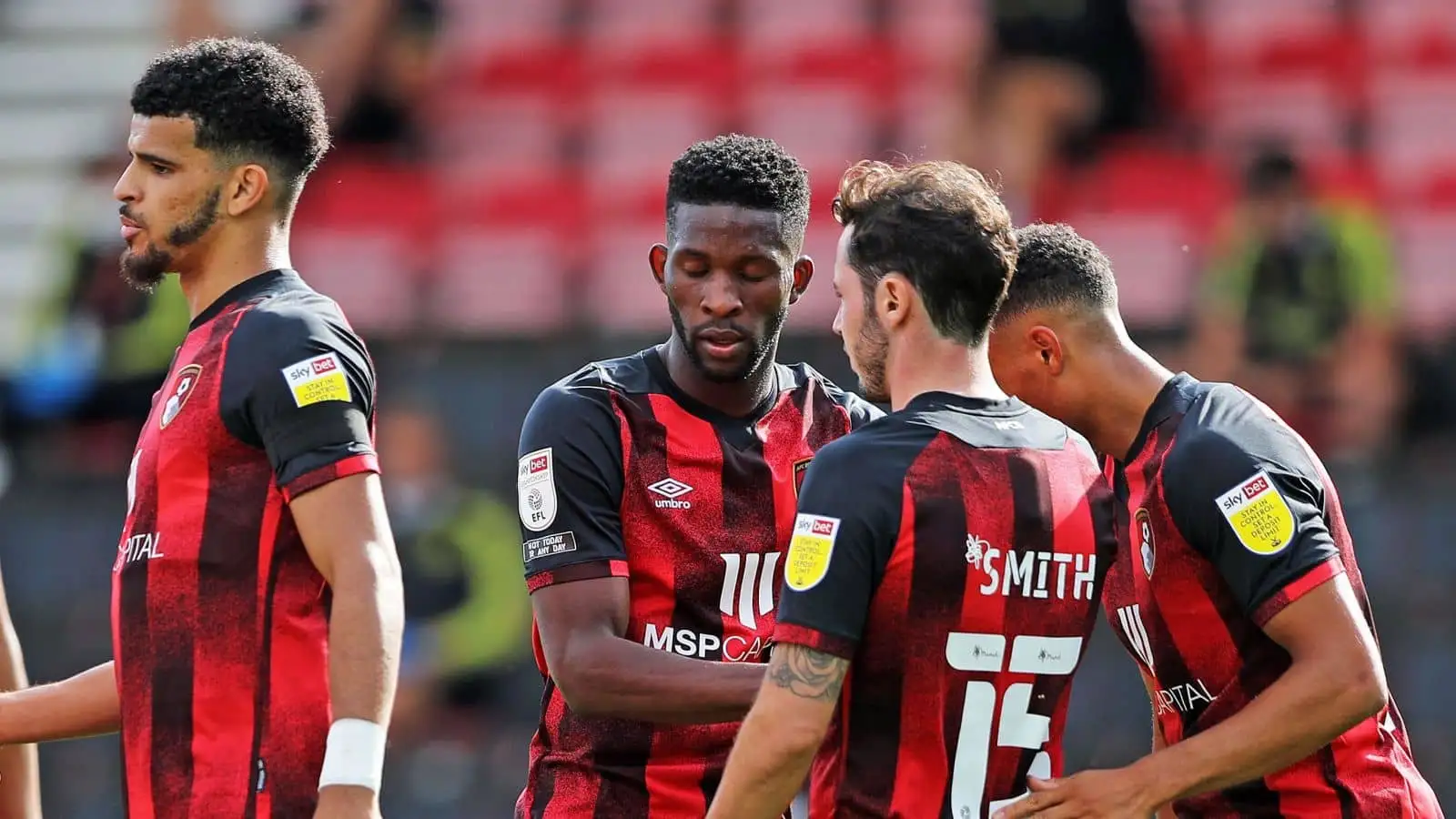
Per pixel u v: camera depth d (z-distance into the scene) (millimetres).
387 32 39000
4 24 45531
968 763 11453
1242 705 12477
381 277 37531
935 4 42531
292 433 12117
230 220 12844
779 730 11094
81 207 37562
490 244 38250
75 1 45781
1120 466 13305
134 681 12383
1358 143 40625
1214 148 38781
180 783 12156
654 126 41438
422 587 29297
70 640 30281
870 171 12234
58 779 28344
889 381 12023
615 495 13516
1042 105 37094
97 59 44875
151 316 31922
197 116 12656
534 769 14094
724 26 43000
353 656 11883
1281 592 11703
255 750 12164
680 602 13641
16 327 39688
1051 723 11859
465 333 34625
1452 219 38938
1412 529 28906
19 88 44281
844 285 12164
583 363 33438
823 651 11109
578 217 39031
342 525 12078
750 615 13781
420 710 28703
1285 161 32469
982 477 11453
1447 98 41000
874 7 42500
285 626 12305
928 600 11273
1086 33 37250
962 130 37406
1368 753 12805
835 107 41188
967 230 11648
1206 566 12328
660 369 14008
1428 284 37938
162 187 12703
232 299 12766
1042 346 13000
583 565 13273
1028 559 11531
